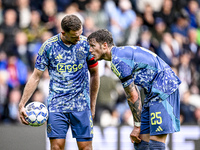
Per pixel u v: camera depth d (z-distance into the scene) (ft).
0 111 101.55
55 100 58.39
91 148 60.29
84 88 59.26
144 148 60.23
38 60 58.03
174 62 120.88
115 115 103.86
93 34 55.67
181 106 111.24
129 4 126.21
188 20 132.05
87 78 59.72
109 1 123.44
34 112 57.82
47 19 116.37
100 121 101.71
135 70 56.03
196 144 91.15
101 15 120.26
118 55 54.80
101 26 118.93
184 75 119.44
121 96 107.04
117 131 88.74
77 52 58.29
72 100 58.44
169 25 128.36
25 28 113.29
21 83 106.52
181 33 128.16
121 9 123.95
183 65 120.47
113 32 119.65
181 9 132.67
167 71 57.06
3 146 85.40
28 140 86.07
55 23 115.65
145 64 55.77
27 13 115.55
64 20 55.16
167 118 56.13
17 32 112.27
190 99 115.96
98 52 55.72
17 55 108.88
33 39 112.16
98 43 55.36
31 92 58.13
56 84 58.34
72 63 58.13
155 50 121.29
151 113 56.80
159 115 56.24
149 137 60.18
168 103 56.44
